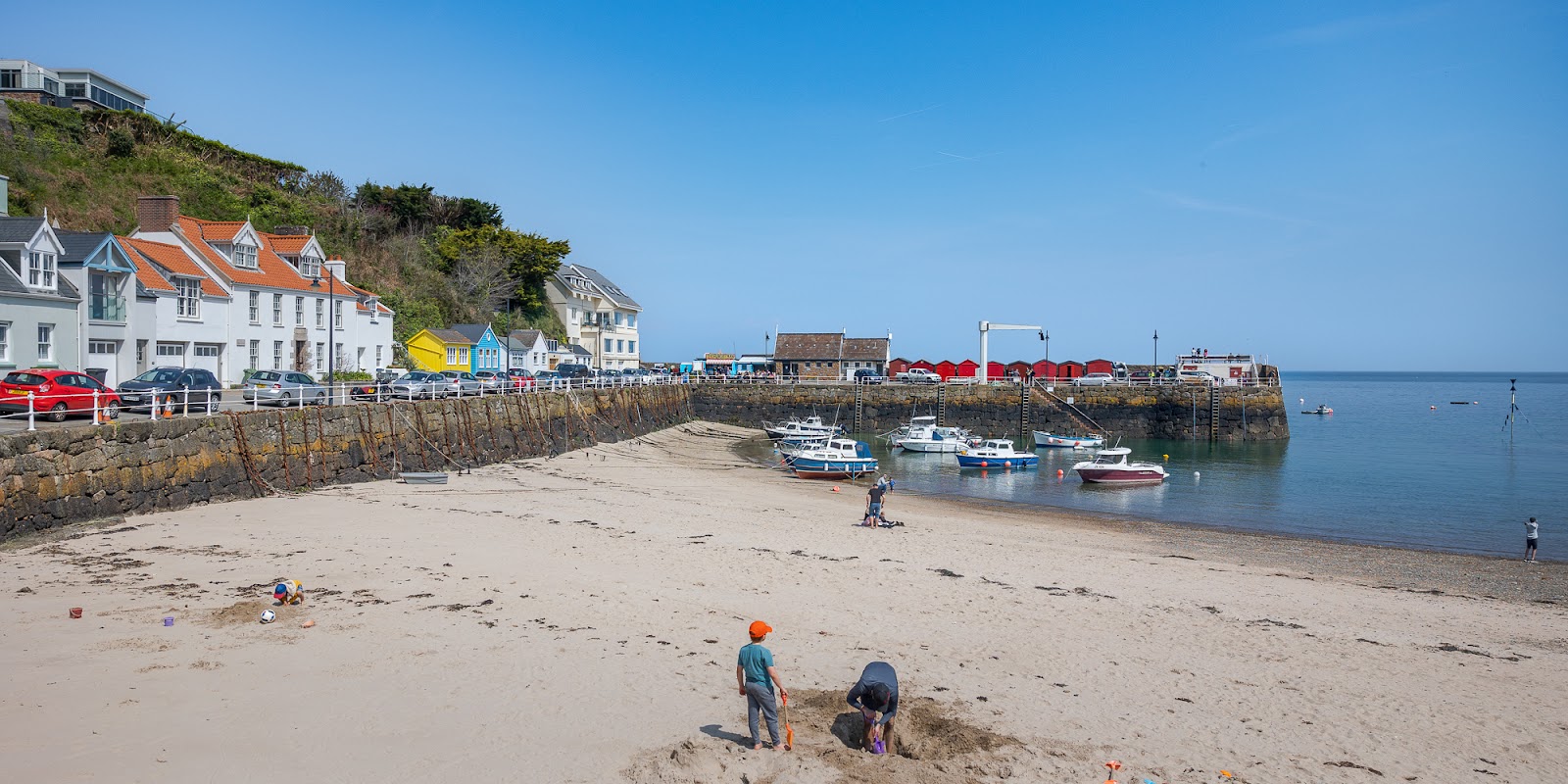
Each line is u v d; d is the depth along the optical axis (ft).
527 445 153.07
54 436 69.31
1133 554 92.73
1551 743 42.42
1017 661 51.11
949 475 176.04
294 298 164.04
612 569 68.13
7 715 35.12
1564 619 70.74
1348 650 57.00
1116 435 259.39
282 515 81.82
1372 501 144.36
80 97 228.02
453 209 305.94
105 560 61.26
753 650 36.22
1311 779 37.22
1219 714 44.19
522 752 35.42
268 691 39.68
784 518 102.47
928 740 38.91
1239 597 71.77
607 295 336.29
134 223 188.24
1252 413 253.03
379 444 113.60
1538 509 137.18
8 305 98.68
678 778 33.68
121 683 39.32
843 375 329.31
